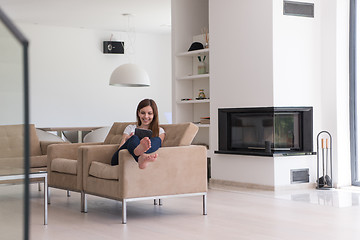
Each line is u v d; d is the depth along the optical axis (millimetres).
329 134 6637
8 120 1996
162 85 12125
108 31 11438
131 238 3869
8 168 2775
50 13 9477
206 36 7914
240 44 6957
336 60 6734
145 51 11914
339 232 4043
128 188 4492
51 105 10828
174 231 4117
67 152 5867
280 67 6559
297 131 6742
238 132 7066
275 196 6031
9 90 1887
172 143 4914
